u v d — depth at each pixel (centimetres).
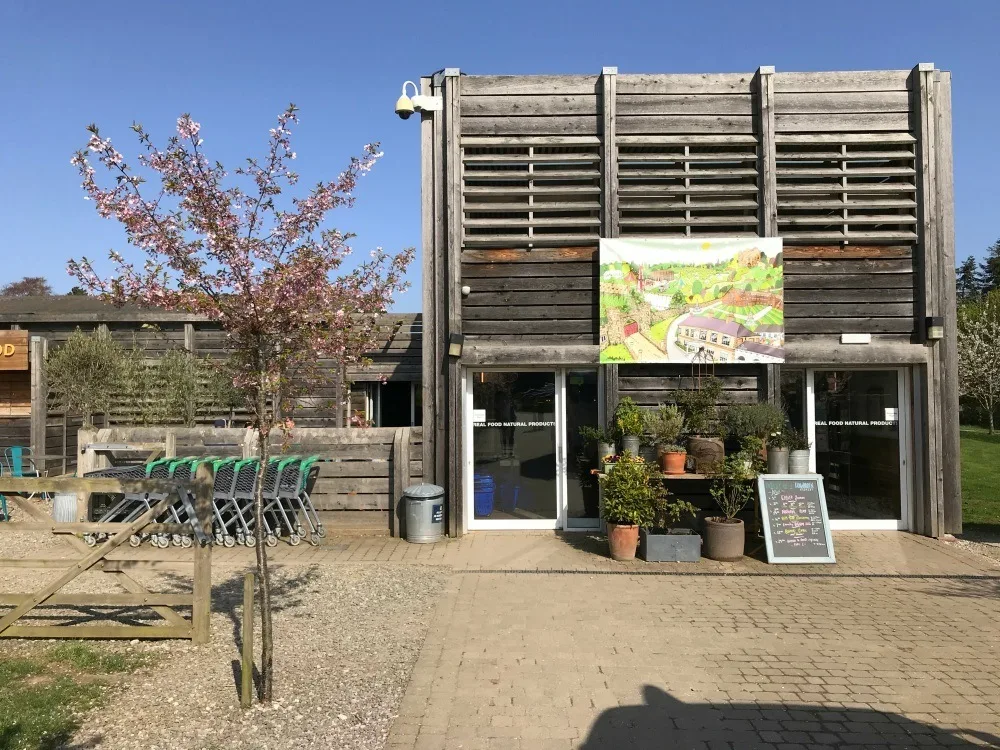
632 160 929
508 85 940
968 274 7362
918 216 920
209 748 386
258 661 506
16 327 1470
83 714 421
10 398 1488
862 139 923
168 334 1469
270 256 461
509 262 935
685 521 912
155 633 539
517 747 393
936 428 910
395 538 905
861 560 804
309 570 758
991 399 2794
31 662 494
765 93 923
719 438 890
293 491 881
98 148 434
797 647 544
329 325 475
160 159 442
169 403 1235
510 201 947
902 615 621
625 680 481
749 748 394
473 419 954
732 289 909
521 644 546
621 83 941
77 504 933
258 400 467
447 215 924
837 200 934
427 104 933
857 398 948
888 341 921
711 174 923
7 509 1048
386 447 928
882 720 426
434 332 929
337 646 539
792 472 847
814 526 803
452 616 612
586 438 930
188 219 453
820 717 429
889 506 948
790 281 924
